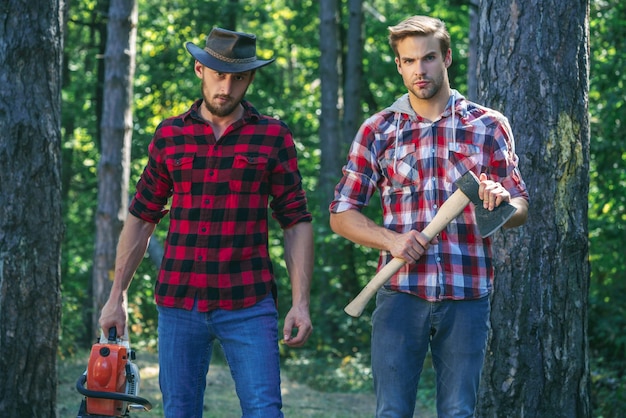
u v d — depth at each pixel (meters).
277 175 4.37
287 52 26.81
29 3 6.34
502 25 5.82
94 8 21.97
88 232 23.98
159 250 15.84
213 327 4.29
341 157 19.83
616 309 12.82
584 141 5.82
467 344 4.16
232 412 9.87
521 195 4.15
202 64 4.15
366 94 24.44
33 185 6.34
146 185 4.49
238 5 22.22
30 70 6.35
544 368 5.71
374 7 26.36
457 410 4.20
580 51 5.80
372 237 4.15
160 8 23.14
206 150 4.28
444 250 4.14
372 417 10.28
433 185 4.14
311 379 14.48
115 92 14.06
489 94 5.88
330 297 18.86
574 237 5.74
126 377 4.38
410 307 4.21
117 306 4.52
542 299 5.71
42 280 6.38
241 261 4.27
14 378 6.26
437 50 4.06
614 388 10.87
